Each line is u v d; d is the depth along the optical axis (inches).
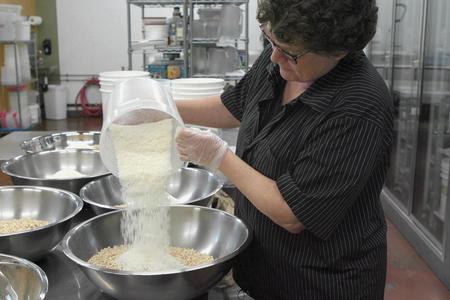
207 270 42.2
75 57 291.0
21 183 70.1
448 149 106.8
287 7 36.9
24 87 241.8
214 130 96.7
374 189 46.0
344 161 40.1
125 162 51.3
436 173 113.1
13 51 229.5
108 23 286.0
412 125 126.6
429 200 116.8
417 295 95.1
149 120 53.6
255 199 43.5
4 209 64.9
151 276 40.3
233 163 45.4
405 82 134.0
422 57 116.6
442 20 109.7
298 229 43.4
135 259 50.1
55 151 83.8
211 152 45.4
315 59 40.4
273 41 40.3
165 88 55.6
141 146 52.2
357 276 47.4
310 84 44.4
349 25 36.7
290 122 45.3
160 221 51.7
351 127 40.1
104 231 55.2
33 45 260.5
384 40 151.3
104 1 282.5
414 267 107.0
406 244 119.8
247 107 53.6
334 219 41.9
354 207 45.9
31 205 64.9
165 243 52.7
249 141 50.1
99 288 44.4
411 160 123.3
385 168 45.2
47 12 283.9
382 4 153.4
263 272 50.9
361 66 43.3
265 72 52.3
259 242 49.8
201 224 58.1
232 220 54.7
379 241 48.5
